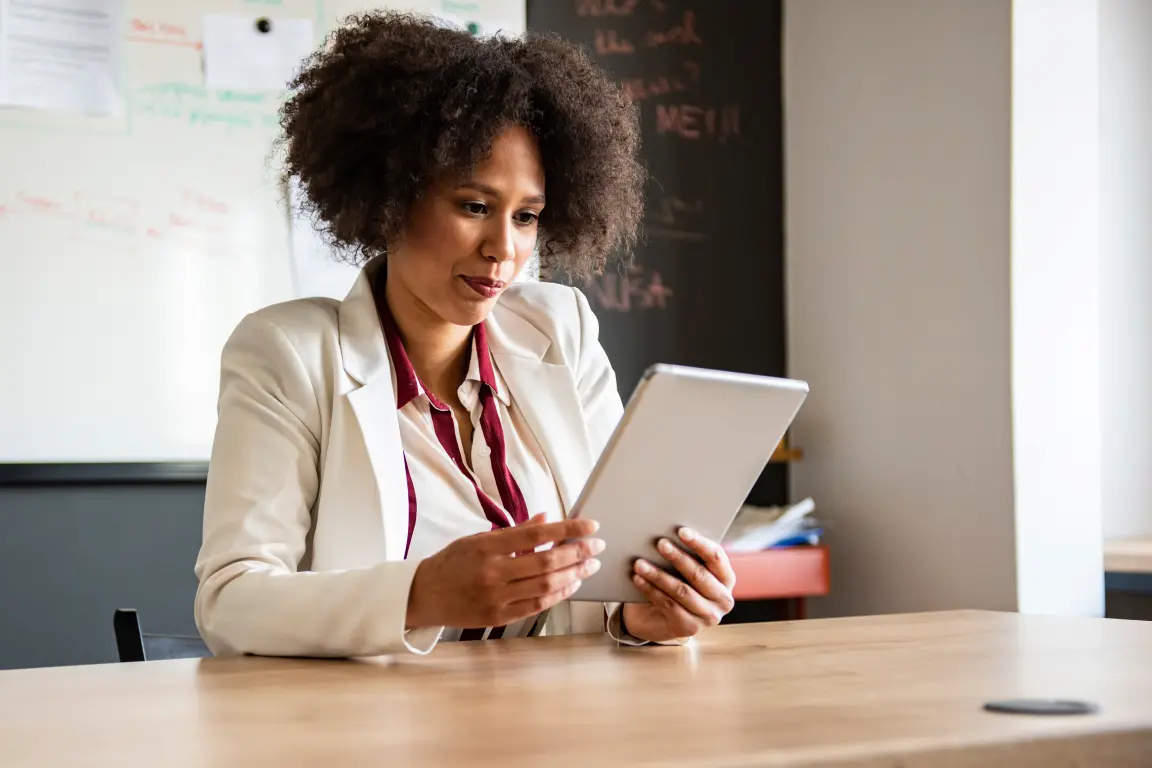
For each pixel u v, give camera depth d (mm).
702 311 3242
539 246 1733
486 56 1426
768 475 3316
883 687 962
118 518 2652
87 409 2611
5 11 2555
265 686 1003
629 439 1093
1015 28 2699
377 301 1515
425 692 964
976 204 2781
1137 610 2936
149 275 2664
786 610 3217
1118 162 3135
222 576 1237
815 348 3264
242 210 2736
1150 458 3141
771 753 724
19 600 2580
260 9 2754
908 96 2965
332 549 1330
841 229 3170
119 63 2643
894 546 3006
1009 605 2688
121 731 826
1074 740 799
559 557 1111
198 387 2697
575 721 830
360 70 1441
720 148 3271
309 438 1361
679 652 1192
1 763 741
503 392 1540
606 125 1596
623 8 3148
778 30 3348
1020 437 2691
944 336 2867
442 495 1448
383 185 1447
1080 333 2789
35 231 2576
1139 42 3168
